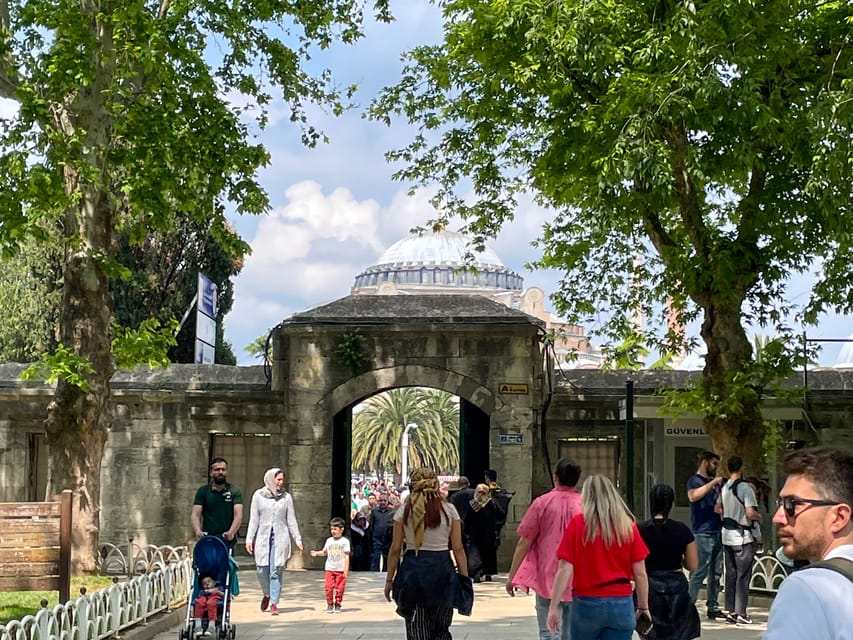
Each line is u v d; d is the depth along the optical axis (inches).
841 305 715.4
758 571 663.8
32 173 614.9
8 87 669.3
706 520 589.3
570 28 609.3
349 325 920.3
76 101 679.7
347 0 797.9
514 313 916.0
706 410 673.6
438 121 813.2
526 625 571.5
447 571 381.4
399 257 5196.9
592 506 325.7
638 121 585.3
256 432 947.3
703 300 701.9
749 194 681.6
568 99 694.5
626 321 872.9
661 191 594.6
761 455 694.5
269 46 798.5
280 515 638.5
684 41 585.6
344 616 620.1
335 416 933.2
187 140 698.2
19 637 360.8
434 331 914.1
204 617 488.4
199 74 690.8
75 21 637.9
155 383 948.6
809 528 135.0
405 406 3270.2
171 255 1598.2
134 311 1545.3
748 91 573.0
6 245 641.6
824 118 542.9
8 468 942.4
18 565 438.6
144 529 938.1
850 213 565.0
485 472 799.7
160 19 698.2
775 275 700.7
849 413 898.7
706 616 598.5
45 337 1534.2
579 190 748.6
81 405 688.4
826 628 120.4
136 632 502.9
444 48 799.7
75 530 682.2
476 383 910.4
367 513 1050.1
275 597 631.8
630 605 324.5
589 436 924.6
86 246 690.8
